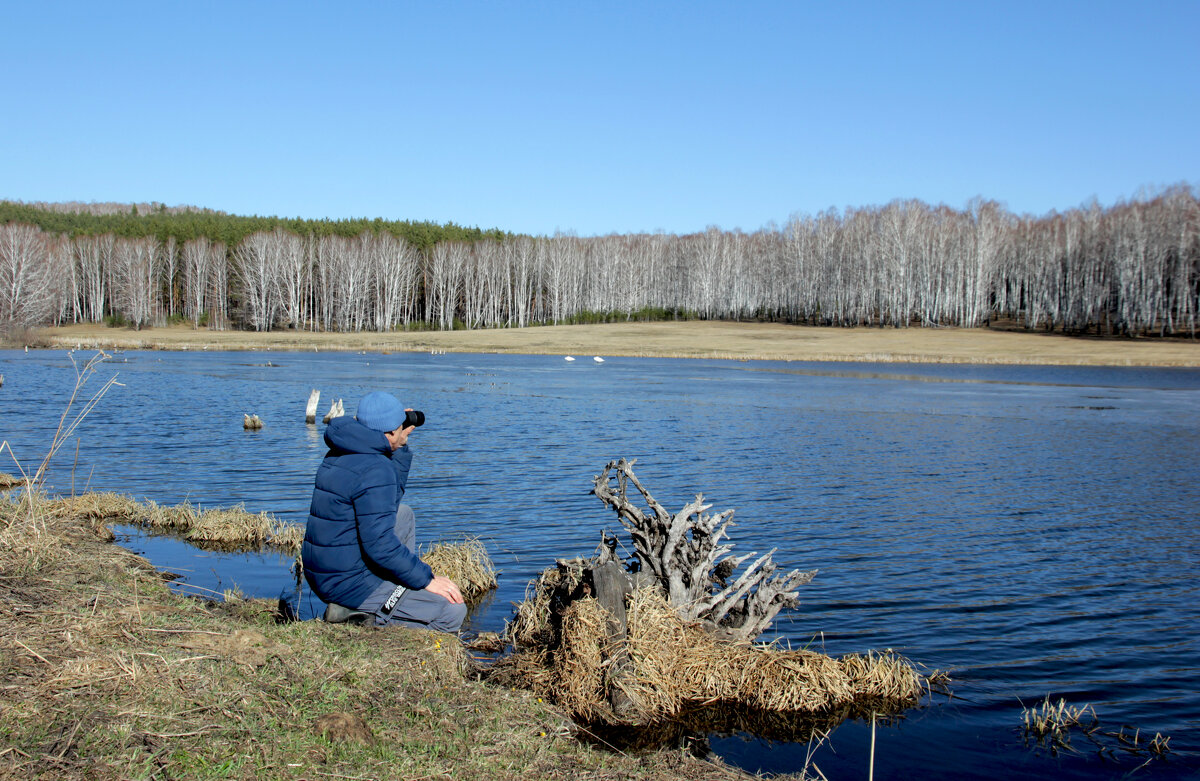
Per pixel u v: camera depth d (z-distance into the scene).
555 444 22.50
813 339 90.19
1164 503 15.29
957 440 24.25
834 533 12.70
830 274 113.06
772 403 35.38
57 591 6.00
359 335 97.94
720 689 6.35
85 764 3.59
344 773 3.86
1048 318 102.56
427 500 14.73
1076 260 97.88
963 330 95.56
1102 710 6.52
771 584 7.62
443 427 26.19
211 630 5.46
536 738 4.65
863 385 46.22
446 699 4.91
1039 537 12.54
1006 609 9.06
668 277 141.25
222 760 3.79
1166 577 10.38
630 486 16.52
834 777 5.28
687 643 6.66
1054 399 38.53
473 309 127.81
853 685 6.70
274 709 4.38
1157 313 94.69
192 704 4.29
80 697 4.20
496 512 13.70
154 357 64.06
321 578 6.04
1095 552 11.65
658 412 31.34
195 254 117.56
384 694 4.83
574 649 6.07
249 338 90.44
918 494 16.02
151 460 18.36
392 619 6.06
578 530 12.39
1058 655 7.72
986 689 6.89
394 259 118.88
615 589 6.49
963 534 12.68
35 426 23.80
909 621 8.62
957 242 103.44
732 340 90.19
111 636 5.07
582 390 41.28
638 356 76.25
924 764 5.52
